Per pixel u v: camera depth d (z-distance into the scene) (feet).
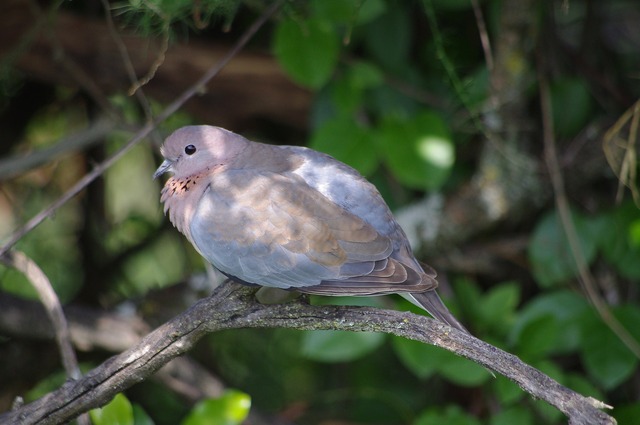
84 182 27.84
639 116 32.32
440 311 24.39
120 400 26.23
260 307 23.65
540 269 33.04
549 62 33.65
